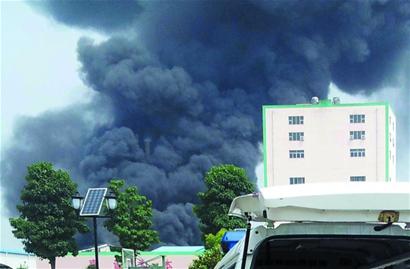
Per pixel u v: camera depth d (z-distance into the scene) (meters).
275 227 3.92
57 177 48.38
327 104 85.25
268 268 4.39
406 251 4.22
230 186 49.78
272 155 86.31
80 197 23.02
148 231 45.12
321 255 4.52
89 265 57.97
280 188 3.73
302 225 3.88
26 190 48.25
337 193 3.51
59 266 60.97
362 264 4.52
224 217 48.47
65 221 48.16
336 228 3.84
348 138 84.56
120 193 44.94
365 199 3.48
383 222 3.57
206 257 30.44
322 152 84.94
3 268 21.91
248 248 3.94
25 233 47.38
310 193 3.54
